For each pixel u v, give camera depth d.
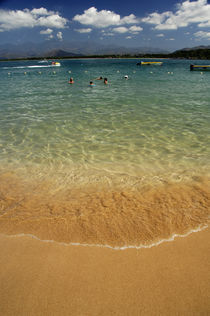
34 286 2.08
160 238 2.65
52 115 8.70
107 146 5.76
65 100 11.93
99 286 2.07
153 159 4.96
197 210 3.15
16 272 2.23
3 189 3.77
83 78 26.48
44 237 2.69
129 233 2.73
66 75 31.92
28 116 8.55
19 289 2.06
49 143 5.96
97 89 16.50
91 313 1.85
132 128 7.12
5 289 2.06
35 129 7.07
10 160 4.94
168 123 7.54
